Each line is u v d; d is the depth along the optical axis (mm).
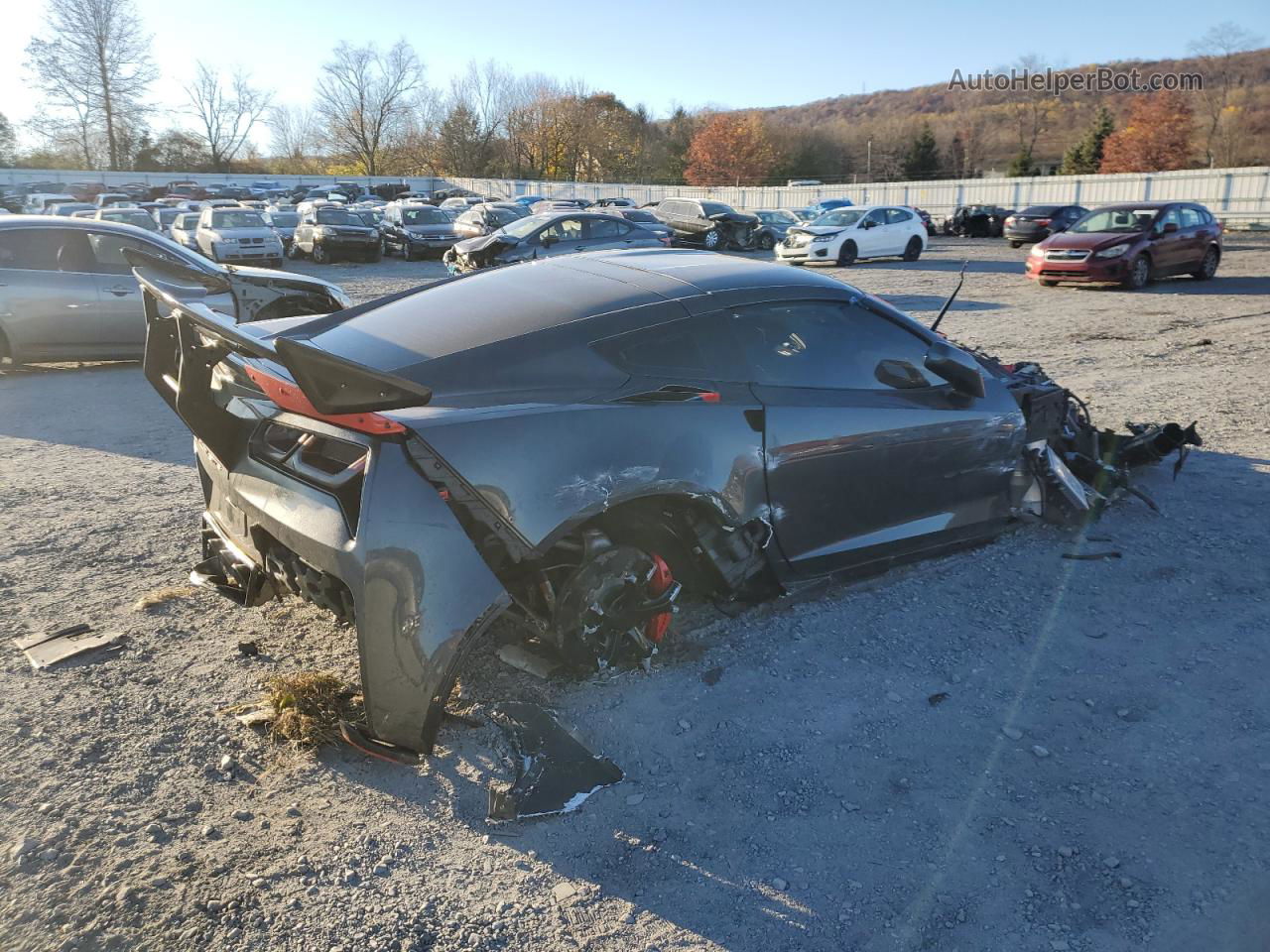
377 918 2182
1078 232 17531
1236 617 3727
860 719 3025
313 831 2475
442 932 2152
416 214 26469
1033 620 3705
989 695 3176
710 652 3420
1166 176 37531
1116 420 6777
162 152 77812
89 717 2961
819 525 3555
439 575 2514
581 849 2439
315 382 2215
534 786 2637
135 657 3348
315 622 3639
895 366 3881
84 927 2113
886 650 3463
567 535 2781
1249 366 8961
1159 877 2342
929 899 2271
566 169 76312
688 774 2746
